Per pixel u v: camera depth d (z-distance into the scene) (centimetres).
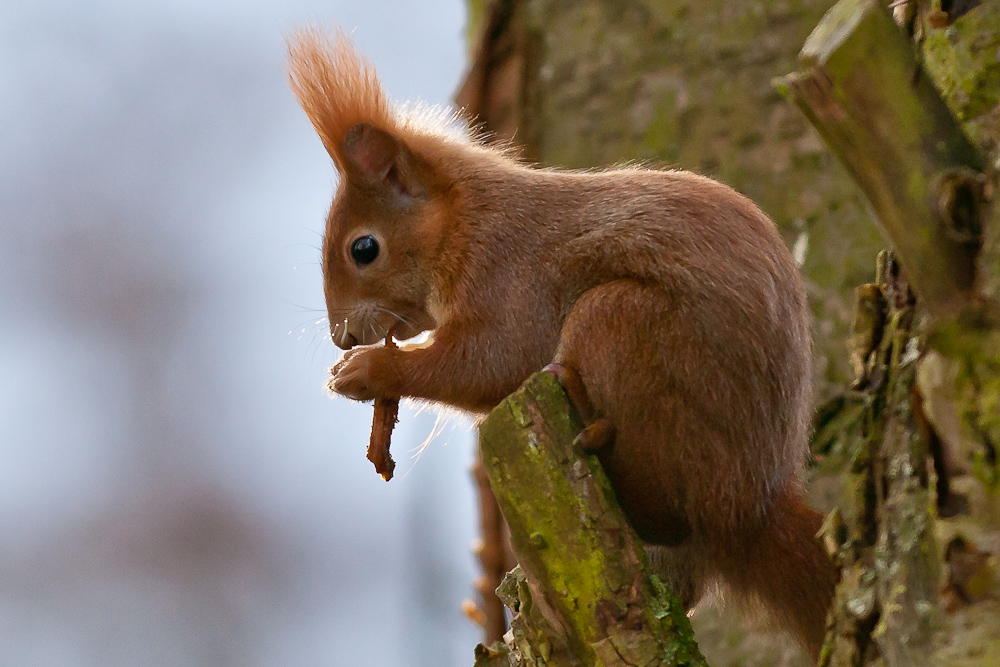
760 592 421
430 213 428
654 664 413
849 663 413
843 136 410
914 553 411
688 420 419
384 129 429
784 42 436
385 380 425
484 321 425
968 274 410
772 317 420
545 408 416
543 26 441
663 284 420
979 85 411
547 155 440
